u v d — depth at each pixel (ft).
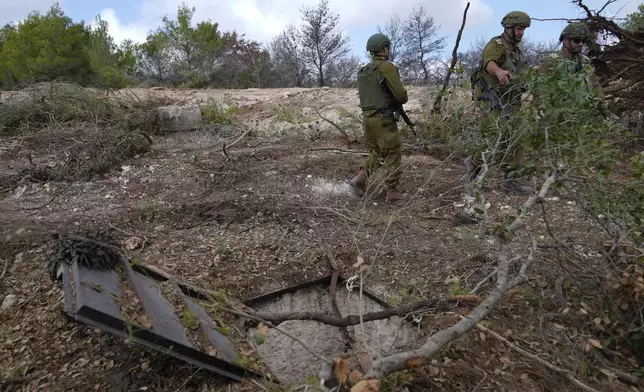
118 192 18.03
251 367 9.78
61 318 11.04
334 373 8.38
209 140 23.72
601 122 13.48
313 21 74.69
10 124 23.31
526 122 12.53
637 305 10.95
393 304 11.59
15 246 13.67
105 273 10.32
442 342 8.16
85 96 24.43
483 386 9.43
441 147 20.83
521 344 10.45
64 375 9.59
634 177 11.51
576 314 11.22
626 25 20.11
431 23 64.64
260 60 71.31
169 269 12.75
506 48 15.96
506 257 9.87
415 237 14.88
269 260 13.56
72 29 60.49
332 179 18.94
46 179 18.86
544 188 10.72
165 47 62.49
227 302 10.14
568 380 9.68
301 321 12.56
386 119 15.99
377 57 15.94
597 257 12.80
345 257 13.79
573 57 16.06
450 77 24.68
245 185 18.38
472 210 16.03
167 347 8.87
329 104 30.91
